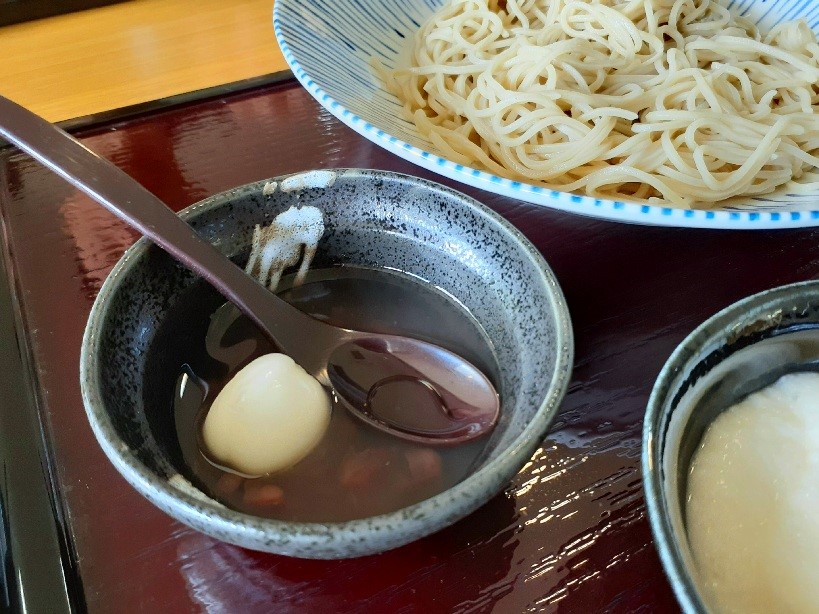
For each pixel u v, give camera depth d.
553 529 0.14
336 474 0.13
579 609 0.12
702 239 0.21
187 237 0.15
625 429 0.15
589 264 0.20
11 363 0.16
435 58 0.29
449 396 0.15
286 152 0.24
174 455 0.13
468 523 0.14
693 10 0.29
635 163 0.24
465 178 0.18
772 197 0.22
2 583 0.12
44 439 0.15
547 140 0.25
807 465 0.13
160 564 0.13
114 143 0.24
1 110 0.15
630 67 0.27
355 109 0.21
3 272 0.19
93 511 0.14
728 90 0.26
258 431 0.13
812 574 0.11
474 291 0.16
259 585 0.13
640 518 0.14
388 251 0.17
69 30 0.37
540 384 0.13
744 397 0.14
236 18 0.37
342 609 0.12
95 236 0.20
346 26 0.26
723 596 0.11
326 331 0.16
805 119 0.24
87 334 0.13
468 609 0.12
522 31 0.29
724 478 0.13
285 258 0.17
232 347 0.16
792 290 0.14
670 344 0.17
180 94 0.27
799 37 0.28
